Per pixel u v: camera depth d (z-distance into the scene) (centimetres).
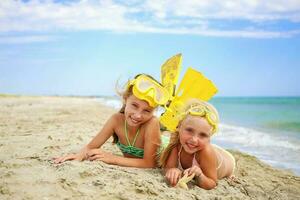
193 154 418
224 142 948
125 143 471
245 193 426
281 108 2988
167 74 475
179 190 375
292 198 440
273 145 898
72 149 530
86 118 1166
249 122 1597
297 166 652
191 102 423
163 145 468
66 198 316
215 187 413
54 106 1977
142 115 441
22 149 525
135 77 450
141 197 339
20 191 323
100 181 357
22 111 1463
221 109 2934
